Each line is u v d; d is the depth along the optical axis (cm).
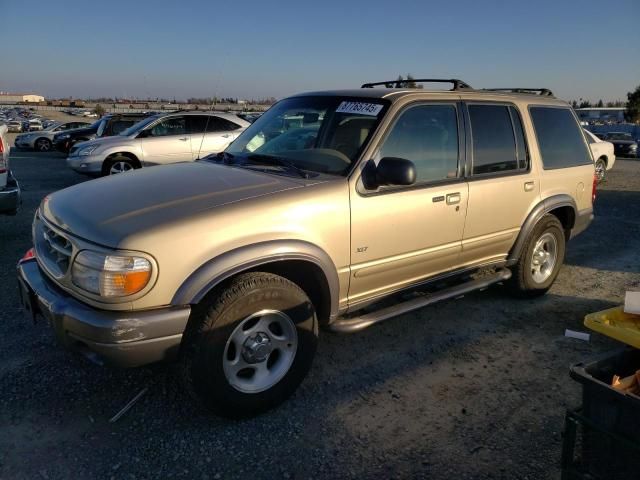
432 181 380
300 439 290
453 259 408
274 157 370
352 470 267
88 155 1162
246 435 292
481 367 373
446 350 397
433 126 384
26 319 425
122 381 339
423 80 448
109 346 257
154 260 259
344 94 395
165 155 1218
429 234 377
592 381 201
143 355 264
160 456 273
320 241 315
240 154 398
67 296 280
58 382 337
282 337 310
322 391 337
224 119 1286
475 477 264
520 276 477
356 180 333
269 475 262
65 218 295
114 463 268
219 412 291
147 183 327
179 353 280
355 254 336
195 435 290
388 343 406
